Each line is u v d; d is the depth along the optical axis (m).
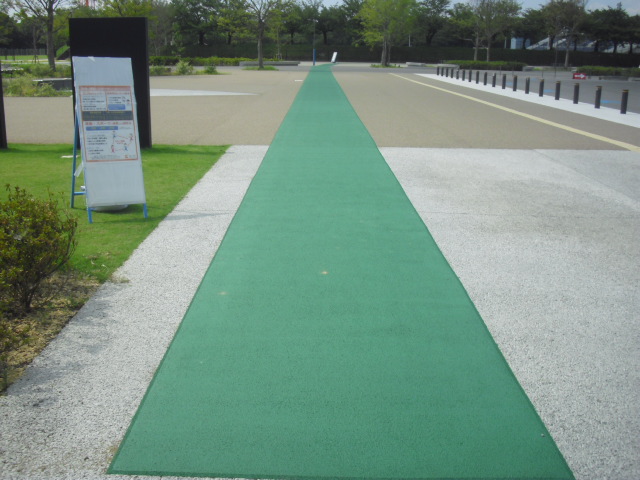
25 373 3.86
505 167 10.55
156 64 57.25
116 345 4.22
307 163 10.49
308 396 3.63
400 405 3.56
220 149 11.83
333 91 27.69
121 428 3.34
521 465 3.09
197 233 6.61
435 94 26.92
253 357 4.07
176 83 33.75
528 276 5.56
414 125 15.85
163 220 7.08
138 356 4.08
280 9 56.84
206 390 3.69
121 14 50.81
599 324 4.64
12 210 4.73
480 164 10.75
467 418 3.46
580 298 5.11
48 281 5.17
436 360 4.06
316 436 3.28
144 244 6.24
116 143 7.05
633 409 3.58
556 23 68.31
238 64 63.62
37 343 4.21
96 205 7.06
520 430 3.36
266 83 33.66
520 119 17.72
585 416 3.51
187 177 9.32
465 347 4.24
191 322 4.55
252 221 7.04
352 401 3.59
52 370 3.90
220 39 88.69
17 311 4.62
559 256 6.11
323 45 87.75
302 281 5.32
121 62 7.01
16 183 8.84
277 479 2.97
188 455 3.12
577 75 49.47
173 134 13.97
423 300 4.98
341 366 3.97
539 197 8.51
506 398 3.65
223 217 7.20
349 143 12.66
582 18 67.81
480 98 25.22
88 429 3.33
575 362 4.09
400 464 3.08
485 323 4.61
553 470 3.06
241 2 57.81
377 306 4.85
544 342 4.35
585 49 86.38
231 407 3.52
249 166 10.19
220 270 5.55
